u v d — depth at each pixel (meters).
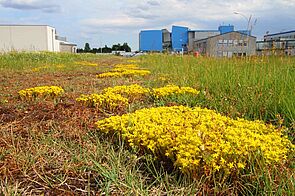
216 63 7.53
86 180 2.38
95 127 3.54
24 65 13.60
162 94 5.18
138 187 2.21
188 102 4.84
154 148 2.57
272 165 2.25
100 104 4.59
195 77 6.50
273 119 3.70
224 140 2.44
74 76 9.55
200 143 2.34
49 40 41.78
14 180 2.37
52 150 2.91
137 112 3.54
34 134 3.32
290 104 3.59
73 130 3.48
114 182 2.25
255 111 3.92
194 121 3.04
